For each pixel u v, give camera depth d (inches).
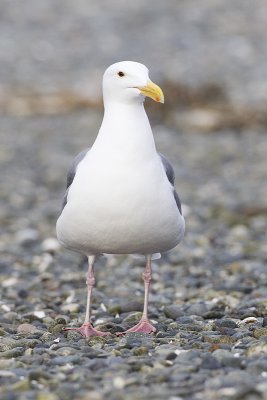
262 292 520.4
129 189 396.8
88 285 434.0
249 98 1164.5
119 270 601.0
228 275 582.2
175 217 408.5
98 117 1160.2
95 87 1250.0
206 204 792.9
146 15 1679.4
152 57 1416.1
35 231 716.7
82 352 380.5
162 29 1581.0
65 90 1235.2
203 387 321.7
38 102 1203.2
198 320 454.0
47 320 467.8
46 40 1546.5
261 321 437.4
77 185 405.4
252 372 337.1
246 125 1095.6
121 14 1700.3
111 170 399.5
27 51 1481.3
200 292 529.0
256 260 623.5
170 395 313.3
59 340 414.9
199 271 592.1
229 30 1549.0
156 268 605.0
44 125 1125.1
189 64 1353.3
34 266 622.8
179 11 1696.6
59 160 973.8
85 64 1402.6
